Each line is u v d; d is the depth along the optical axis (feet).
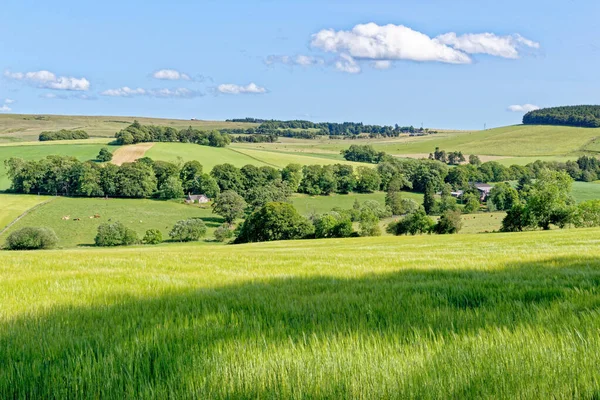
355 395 10.21
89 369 12.16
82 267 45.06
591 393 9.91
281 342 13.99
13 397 11.23
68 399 11.02
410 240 165.07
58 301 23.66
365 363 11.74
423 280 28.45
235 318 17.80
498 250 69.51
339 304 19.52
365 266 40.78
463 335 13.88
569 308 17.12
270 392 10.43
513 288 22.65
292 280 30.60
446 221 269.03
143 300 23.25
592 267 33.19
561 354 11.87
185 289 27.25
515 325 15.14
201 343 14.29
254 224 286.87
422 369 11.31
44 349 14.37
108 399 10.77
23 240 278.87
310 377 11.00
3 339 15.75
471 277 29.14
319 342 13.71
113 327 16.99
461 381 10.62
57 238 292.20
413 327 14.85
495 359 11.79
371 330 14.80
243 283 29.96
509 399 9.80
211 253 76.64
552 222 224.33
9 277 35.47
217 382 11.12
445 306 18.80
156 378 11.61
